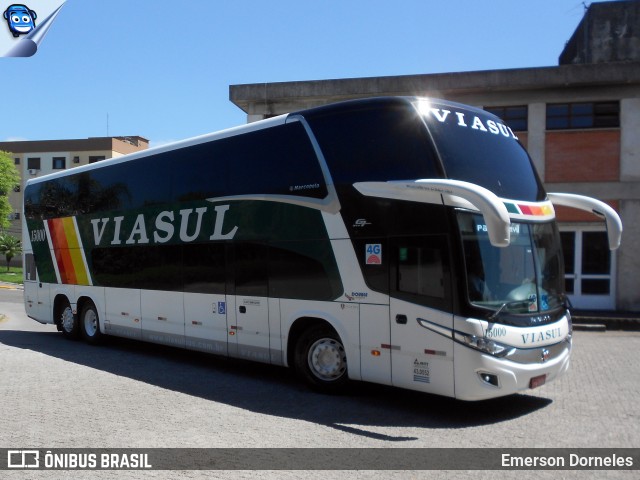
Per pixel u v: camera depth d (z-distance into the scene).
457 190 6.36
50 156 66.50
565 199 8.16
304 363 8.17
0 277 49.34
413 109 7.18
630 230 17.56
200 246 9.76
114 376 9.25
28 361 10.62
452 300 6.52
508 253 6.93
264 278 8.62
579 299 17.80
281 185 8.47
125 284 11.55
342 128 7.85
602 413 7.03
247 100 19.66
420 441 5.91
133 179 11.45
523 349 6.71
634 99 17.55
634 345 12.75
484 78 18.03
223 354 9.31
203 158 9.84
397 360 7.02
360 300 7.39
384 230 7.20
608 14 21.45
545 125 18.14
